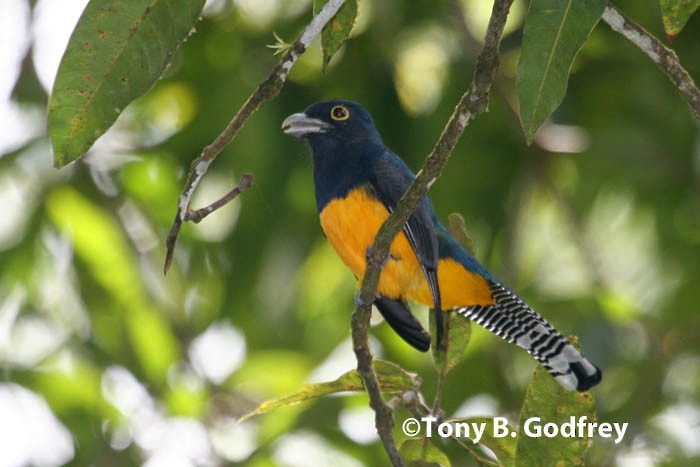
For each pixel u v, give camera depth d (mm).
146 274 13375
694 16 12469
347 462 11805
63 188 12969
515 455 6883
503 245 13125
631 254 14227
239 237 12977
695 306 13516
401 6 12359
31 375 12617
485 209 13031
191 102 12891
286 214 12312
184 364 13188
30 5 11992
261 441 11469
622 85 13078
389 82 12539
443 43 12586
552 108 5984
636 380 12453
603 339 11945
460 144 12805
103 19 5980
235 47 12516
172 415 12539
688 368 12844
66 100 6043
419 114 12570
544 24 5922
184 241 13328
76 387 12641
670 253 13938
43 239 13250
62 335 13523
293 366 12977
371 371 6988
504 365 12602
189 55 12508
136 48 6043
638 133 12945
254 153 12078
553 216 13984
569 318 12211
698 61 12695
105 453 12430
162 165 13055
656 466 11898
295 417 11406
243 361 13141
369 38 12562
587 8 5906
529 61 5965
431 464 7051
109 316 13367
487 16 13477
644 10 12438
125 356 13203
